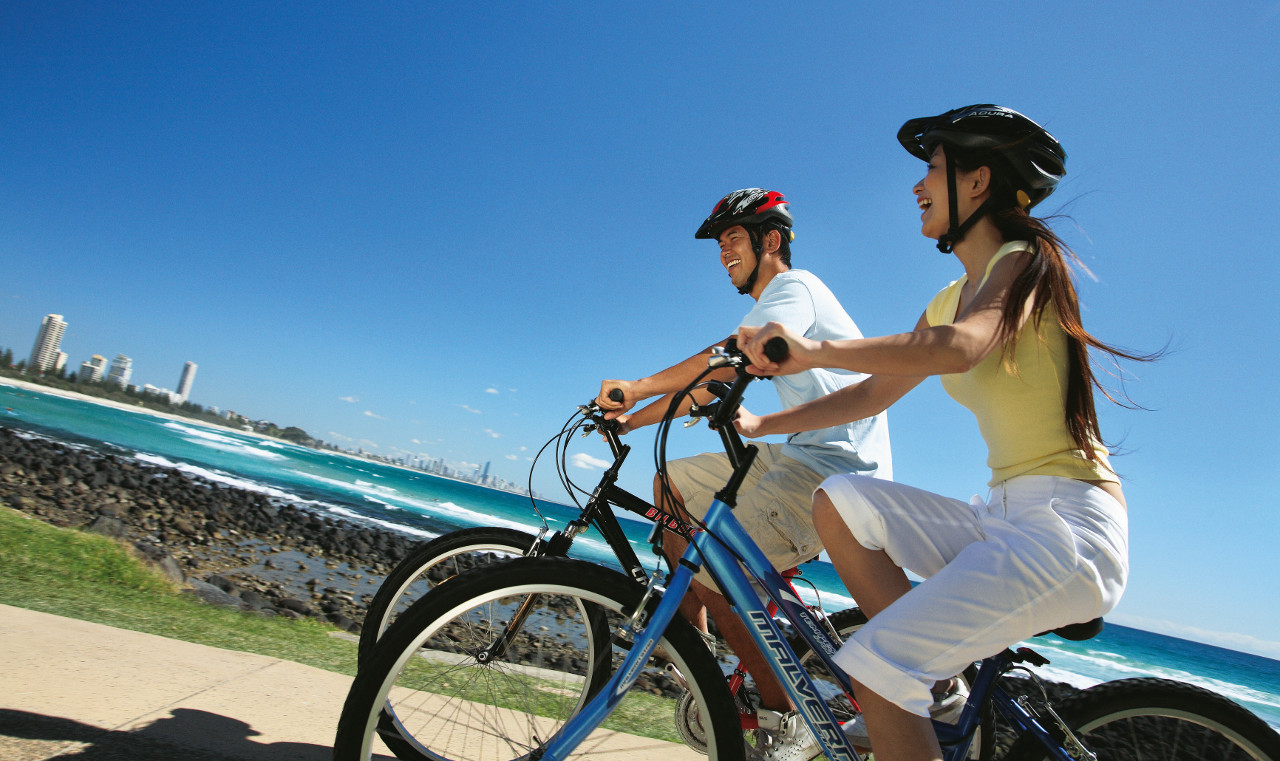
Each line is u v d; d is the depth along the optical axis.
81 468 15.99
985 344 1.19
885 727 1.17
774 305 1.99
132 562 4.07
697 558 1.41
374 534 16.25
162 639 2.52
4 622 2.29
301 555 11.09
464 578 1.32
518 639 1.88
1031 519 1.26
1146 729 1.55
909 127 1.63
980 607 1.16
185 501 14.55
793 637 1.75
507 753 1.79
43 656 2.04
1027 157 1.37
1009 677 1.80
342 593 8.07
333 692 2.30
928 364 1.15
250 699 2.07
